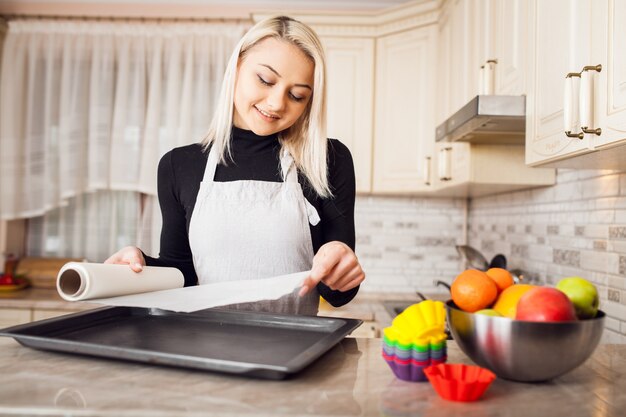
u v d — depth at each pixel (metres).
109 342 0.76
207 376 0.65
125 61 2.88
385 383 0.64
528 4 1.28
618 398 0.61
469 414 0.55
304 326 0.88
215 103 2.90
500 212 2.44
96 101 2.86
